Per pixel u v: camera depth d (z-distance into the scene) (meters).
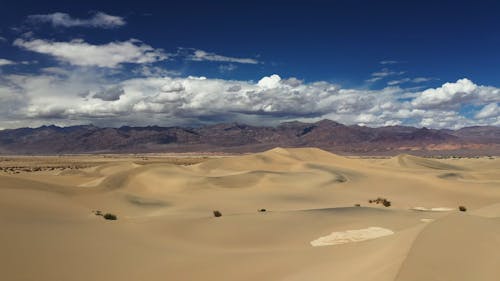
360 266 15.62
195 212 52.25
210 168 133.38
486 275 12.62
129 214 54.41
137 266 20.66
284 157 150.25
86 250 22.25
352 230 30.77
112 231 28.55
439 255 13.47
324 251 21.98
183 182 89.12
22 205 36.38
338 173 108.31
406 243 15.56
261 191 77.00
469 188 81.06
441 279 11.89
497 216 28.50
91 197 61.81
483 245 15.09
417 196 77.69
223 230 31.45
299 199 67.50
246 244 28.19
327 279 15.47
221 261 21.72
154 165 107.50
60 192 60.03
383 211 41.44
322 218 35.72
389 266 13.20
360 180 97.44
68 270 18.89
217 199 67.31
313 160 152.38
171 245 26.44
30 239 22.41
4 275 17.19
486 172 120.44
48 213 35.53
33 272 18.02
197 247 26.67
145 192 87.25
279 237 29.84
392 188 86.88
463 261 13.33
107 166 151.50
